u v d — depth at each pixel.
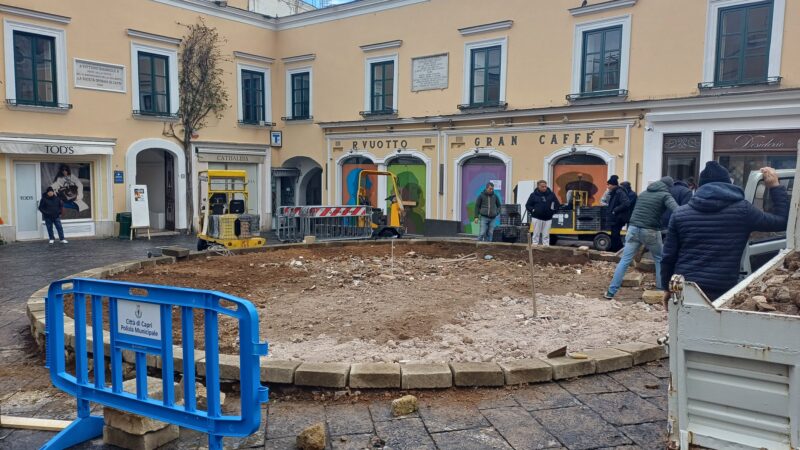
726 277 4.77
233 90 23.06
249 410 3.37
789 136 14.19
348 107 22.86
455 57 20.03
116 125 19.61
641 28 16.38
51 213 17.12
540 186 14.66
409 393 4.75
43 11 17.61
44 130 17.83
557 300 7.79
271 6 26.52
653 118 16.05
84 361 4.07
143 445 3.87
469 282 9.19
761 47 14.72
